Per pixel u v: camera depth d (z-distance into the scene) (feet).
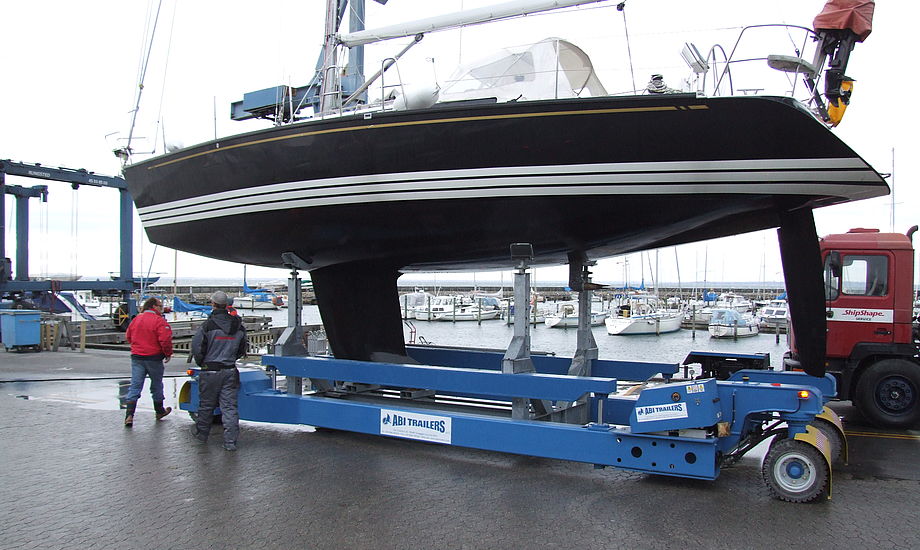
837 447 13.03
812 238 12.85
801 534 9.66
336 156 14.20
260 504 10.98
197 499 11.23
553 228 14.23
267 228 16.25
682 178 12.28
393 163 13.74
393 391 18.53
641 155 12.29
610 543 9.31
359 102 21.24
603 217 13.52
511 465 13.53
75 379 27.35
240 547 9.17
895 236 19.06
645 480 12.48
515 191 13.12
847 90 13.24
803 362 13.32
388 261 17.94
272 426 17.33
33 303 50.42
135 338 17.42
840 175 11.68
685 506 10.93
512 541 9.39
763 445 15.42
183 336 58.44
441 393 19.36
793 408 11.31
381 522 10.15
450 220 14.33
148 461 13.69
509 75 15.21
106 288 52.65
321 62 21.03
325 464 13.52
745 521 10.20
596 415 15.64
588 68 15.58
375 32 16.89
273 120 22.47
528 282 14.30
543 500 11.25
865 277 18.88
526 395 13.00
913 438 16.47
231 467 13.25
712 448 11.23
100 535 9.62
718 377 18.65
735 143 11.78
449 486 12.05
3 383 26.08
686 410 11.27
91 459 13.84
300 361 16.15
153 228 18.88
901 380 17.56
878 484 12.22
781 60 13.05
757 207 12.80
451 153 13.26
